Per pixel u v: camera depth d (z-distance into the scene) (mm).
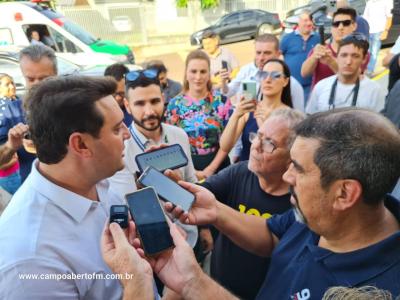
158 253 1094
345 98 3221
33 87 1216
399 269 913
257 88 2857
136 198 1168
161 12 18219
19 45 7395
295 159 1021
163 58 14266
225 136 2834
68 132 1146
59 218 1201
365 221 982
